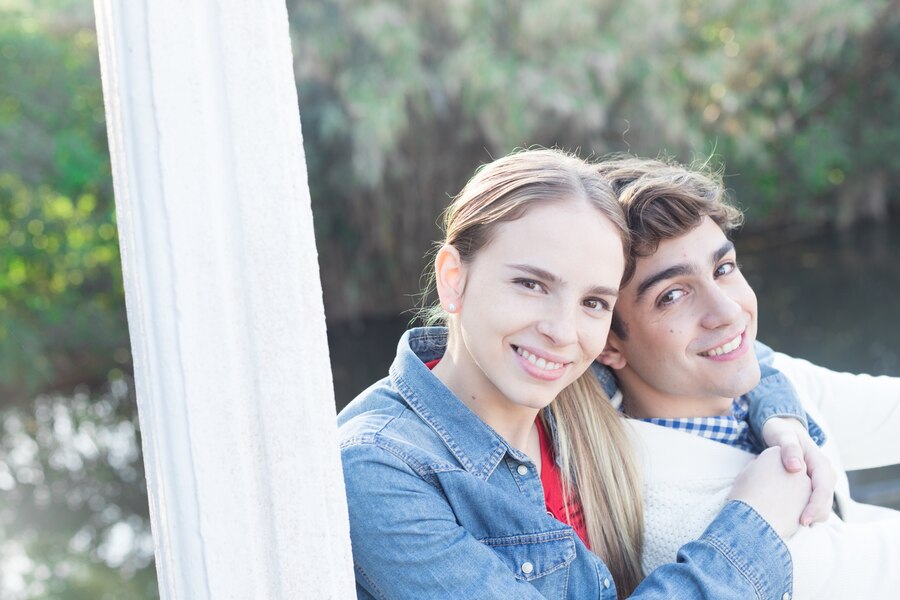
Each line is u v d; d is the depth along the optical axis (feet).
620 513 4.11
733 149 32.09
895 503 9.32
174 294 2.23
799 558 3.84
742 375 4.14
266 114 2.27
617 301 4.18
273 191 2.29
